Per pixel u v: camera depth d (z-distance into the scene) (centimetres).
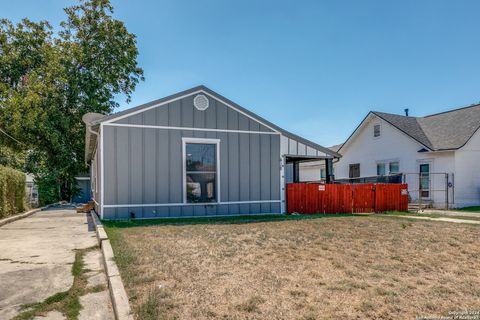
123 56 2655
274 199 1240
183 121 1113
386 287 379
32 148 2512
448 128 1942
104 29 2598
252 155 1215
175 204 1084
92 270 480
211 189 1143
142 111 1059
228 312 306
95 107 2434
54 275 454
